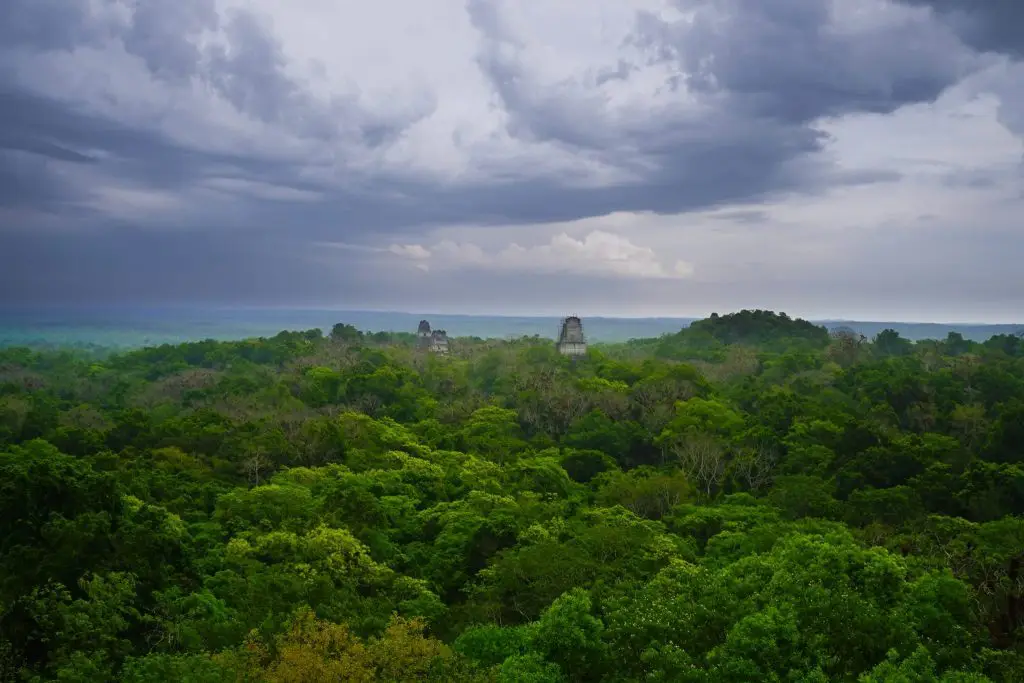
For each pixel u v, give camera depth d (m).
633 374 126.62
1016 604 37.44
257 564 48.28
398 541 60.53
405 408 110.75
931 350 171.00
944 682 28.06
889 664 29.47
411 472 71.81
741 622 32.47
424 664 32.03
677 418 95.06
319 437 81.44
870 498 65.69
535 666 33.34
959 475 72.25
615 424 96.50
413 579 50.84
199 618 40.38
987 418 98.38
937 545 51.56
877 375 120.75
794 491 68.25
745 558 43.56
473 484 71.44
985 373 115.81
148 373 167.88
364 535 56.56
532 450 88.38
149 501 59.44
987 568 44.22
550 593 45.03
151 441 84.12
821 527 55.00
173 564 46.28
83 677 31.98
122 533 43.84
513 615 46.25
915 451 76.88
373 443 83.88
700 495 74.62
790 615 32.88
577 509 68.56
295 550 50.44
